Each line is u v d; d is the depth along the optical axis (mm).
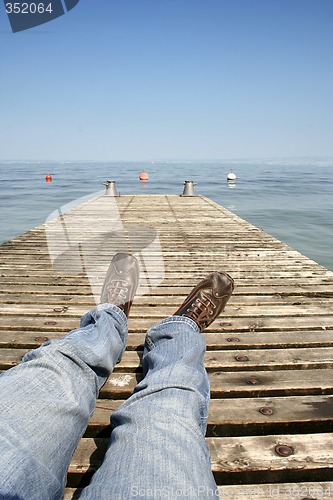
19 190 23781
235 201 17516
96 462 1279
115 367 1837
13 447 868
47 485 884
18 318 2488
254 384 1731
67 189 24531
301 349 2088
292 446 1359
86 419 1118
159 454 912
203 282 1956
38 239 5012
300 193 22125
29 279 3318
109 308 1658
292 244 8742
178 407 1059
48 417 982
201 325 1819
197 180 36469
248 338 2209
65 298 2877
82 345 1249
